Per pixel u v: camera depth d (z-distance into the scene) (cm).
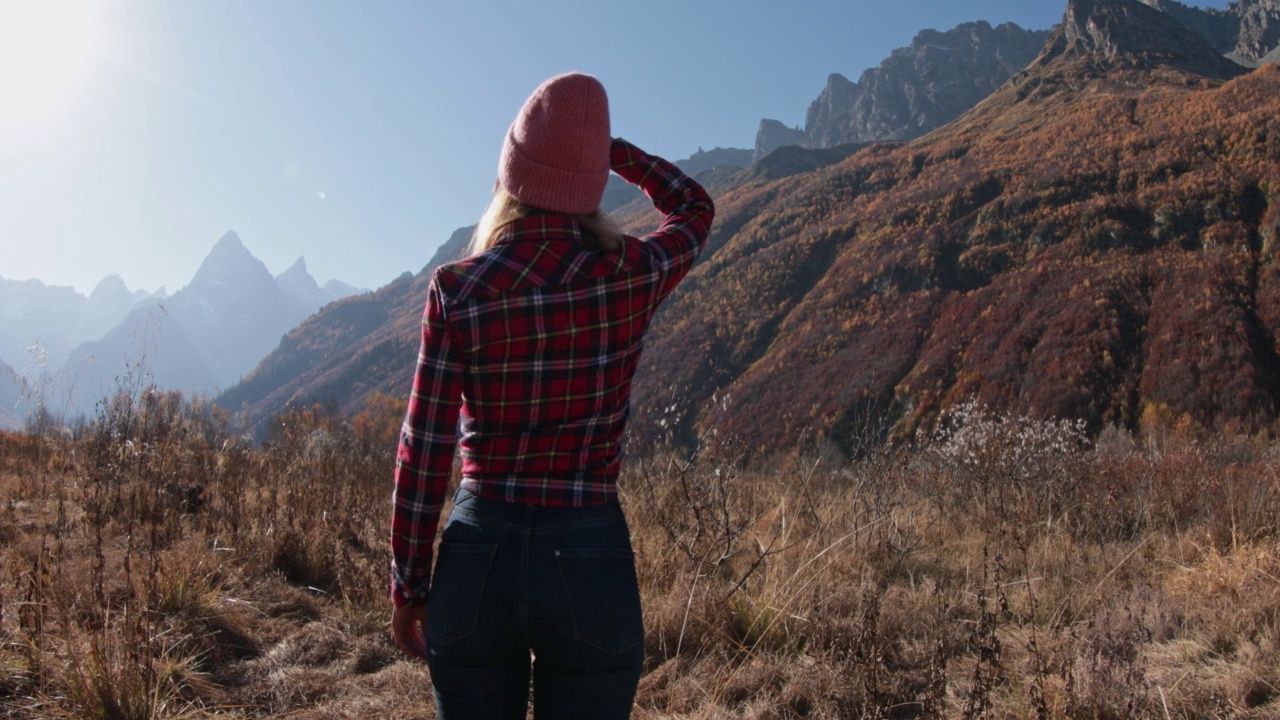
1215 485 575
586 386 133
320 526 488
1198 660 312
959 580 446
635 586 140
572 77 137
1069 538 502
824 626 336
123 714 255
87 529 455
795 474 626
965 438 646
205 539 454
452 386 130
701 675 314
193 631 329
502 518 132
